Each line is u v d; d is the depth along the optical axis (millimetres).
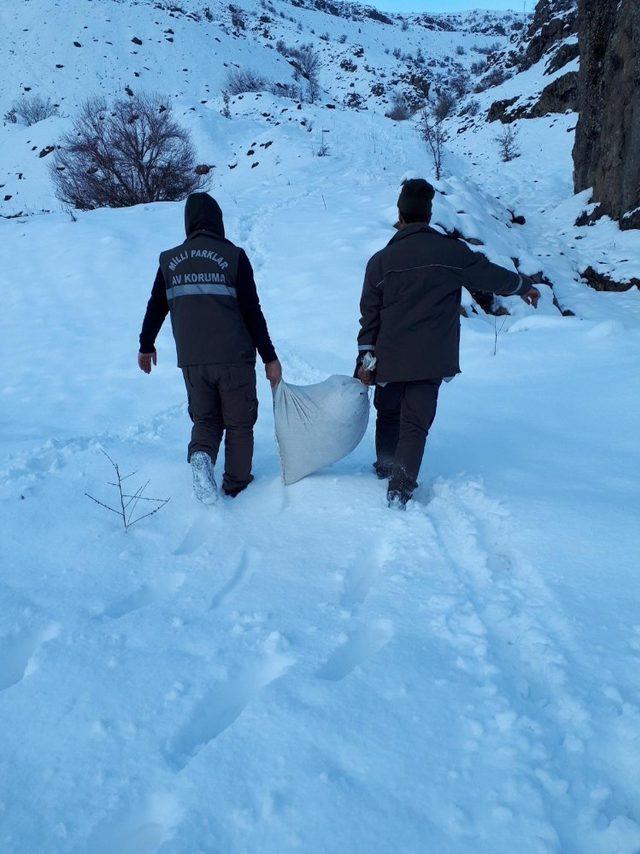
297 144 23969
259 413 4715
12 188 33219
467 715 1639
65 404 5359
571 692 1696
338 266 8523
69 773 1535
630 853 1278
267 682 1865
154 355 3352
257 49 69188
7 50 58250
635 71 12469
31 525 2912
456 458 3674
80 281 9055
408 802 1400
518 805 1382
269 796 1415
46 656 1958
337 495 3076
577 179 17516
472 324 6816
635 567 2277
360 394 3182
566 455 3594
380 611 2123
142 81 56719
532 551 2432
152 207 13836
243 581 2449
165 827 1403
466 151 27828
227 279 3004
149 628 2100
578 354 5734
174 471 3516
